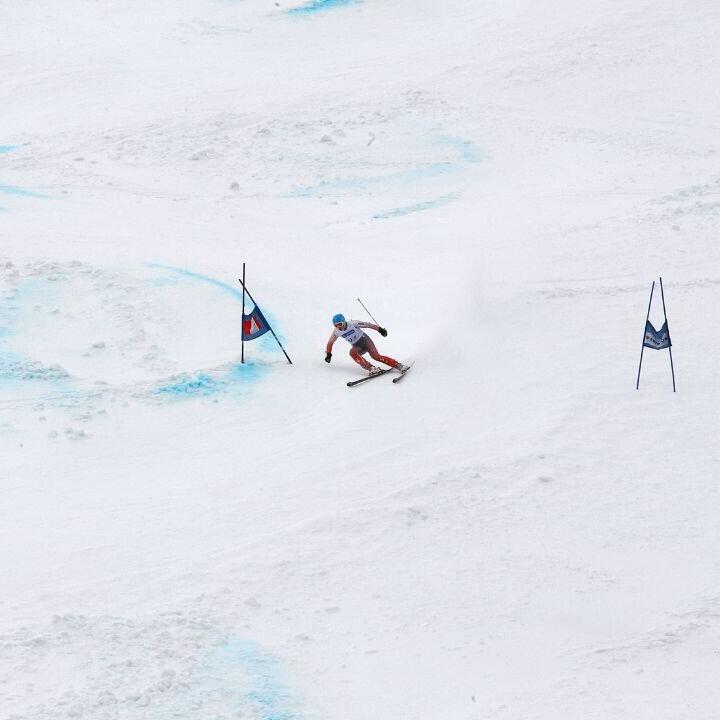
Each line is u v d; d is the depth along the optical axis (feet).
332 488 159.43
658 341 187.42
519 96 424.87
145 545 143.02
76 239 271.08
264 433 179.32
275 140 388.98
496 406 186.29
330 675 116.16
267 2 551.18
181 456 171.01
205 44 504.02
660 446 171.63
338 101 424.05
